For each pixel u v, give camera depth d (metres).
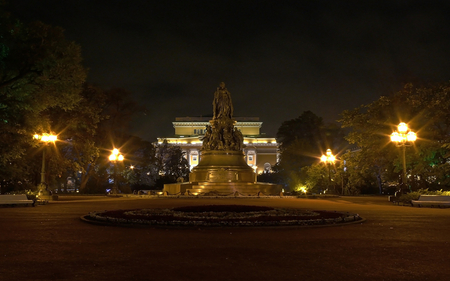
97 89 49.00
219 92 43.91
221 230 12.25
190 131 131.75
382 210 20.59
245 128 131.88
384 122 35.72
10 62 26.23
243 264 7.78
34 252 8.83
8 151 30.14
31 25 26.83
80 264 7.74
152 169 77.81
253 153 125.94
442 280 6.79
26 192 31.12
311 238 10.78
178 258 8.27
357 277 6.94
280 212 16.52
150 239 10.53
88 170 58.50
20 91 28.06
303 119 80.31
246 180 41.53
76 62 29.81
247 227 12.63
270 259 8.21
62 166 45.09
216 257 8.37
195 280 6.70
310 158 68.69
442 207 23.05
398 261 8.09
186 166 85.81
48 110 41.09
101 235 11.21
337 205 24.91
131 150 63.25
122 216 14.66
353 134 37.31
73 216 16.84
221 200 30.22
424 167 34.16
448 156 32.50
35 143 33.00
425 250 9.20
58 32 27.80
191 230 12.25
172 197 35.38
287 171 67.88
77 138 47.81
